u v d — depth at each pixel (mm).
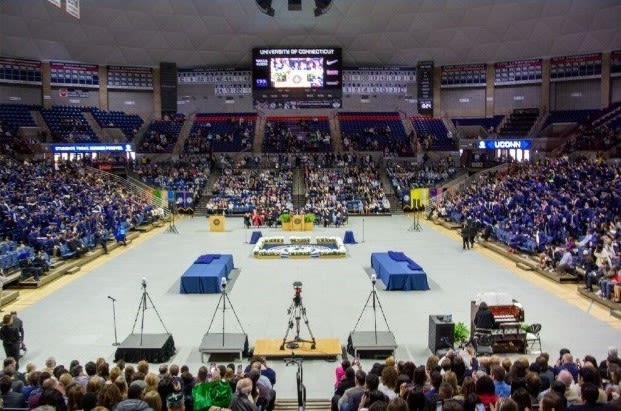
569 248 26000
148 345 16391
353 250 33500
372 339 17031
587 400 7367
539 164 45781
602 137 48094
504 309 17109
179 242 36531
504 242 32938
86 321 20062
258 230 41938
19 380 10680
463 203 42875
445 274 27016
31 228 29641
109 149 48562
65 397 9539
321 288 24625
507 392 9734
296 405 13617
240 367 12766
